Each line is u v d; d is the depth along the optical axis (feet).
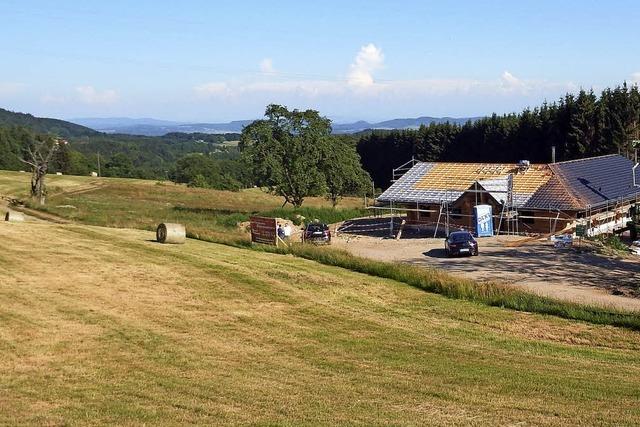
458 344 58.03
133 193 299.38
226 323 61.82
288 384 44.68
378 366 49.90
